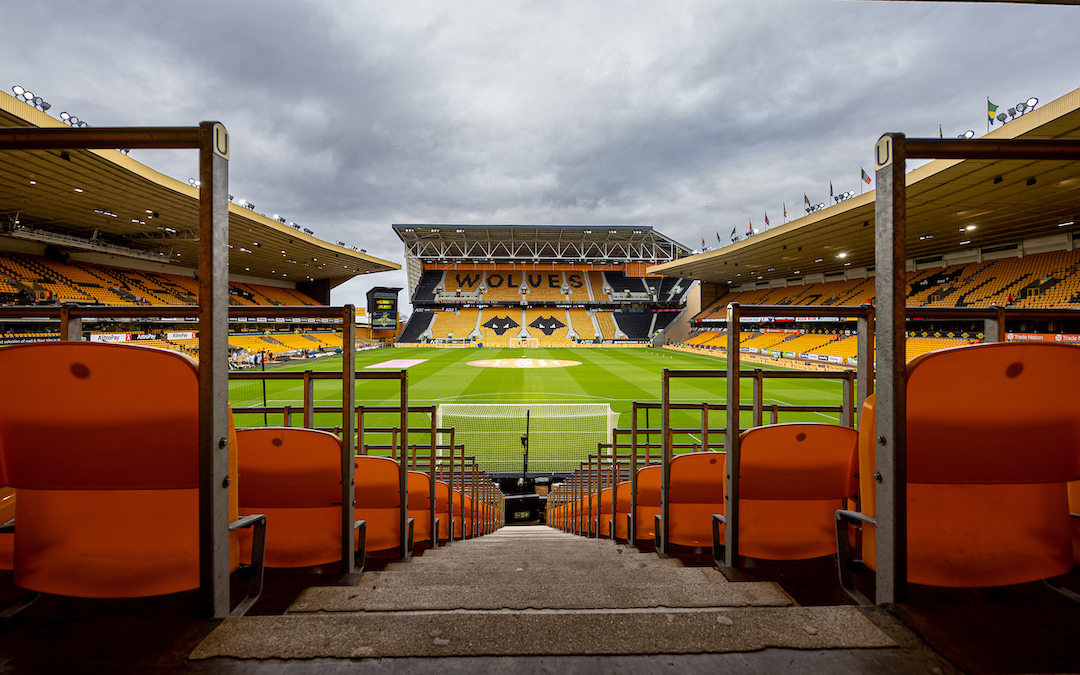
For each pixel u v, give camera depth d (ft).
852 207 71.61
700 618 4.11
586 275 213.25
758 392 8.82
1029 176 51.98
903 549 4.28
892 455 4.26
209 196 4.11
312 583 6.52
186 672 3.45
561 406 54.39
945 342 79.71
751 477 6.81
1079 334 63.93
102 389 4.24
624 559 9.04
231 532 4.94
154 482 4.37
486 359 119.03
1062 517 4.70
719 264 132.77
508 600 5.04
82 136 4.00
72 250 98.63
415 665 3.49
